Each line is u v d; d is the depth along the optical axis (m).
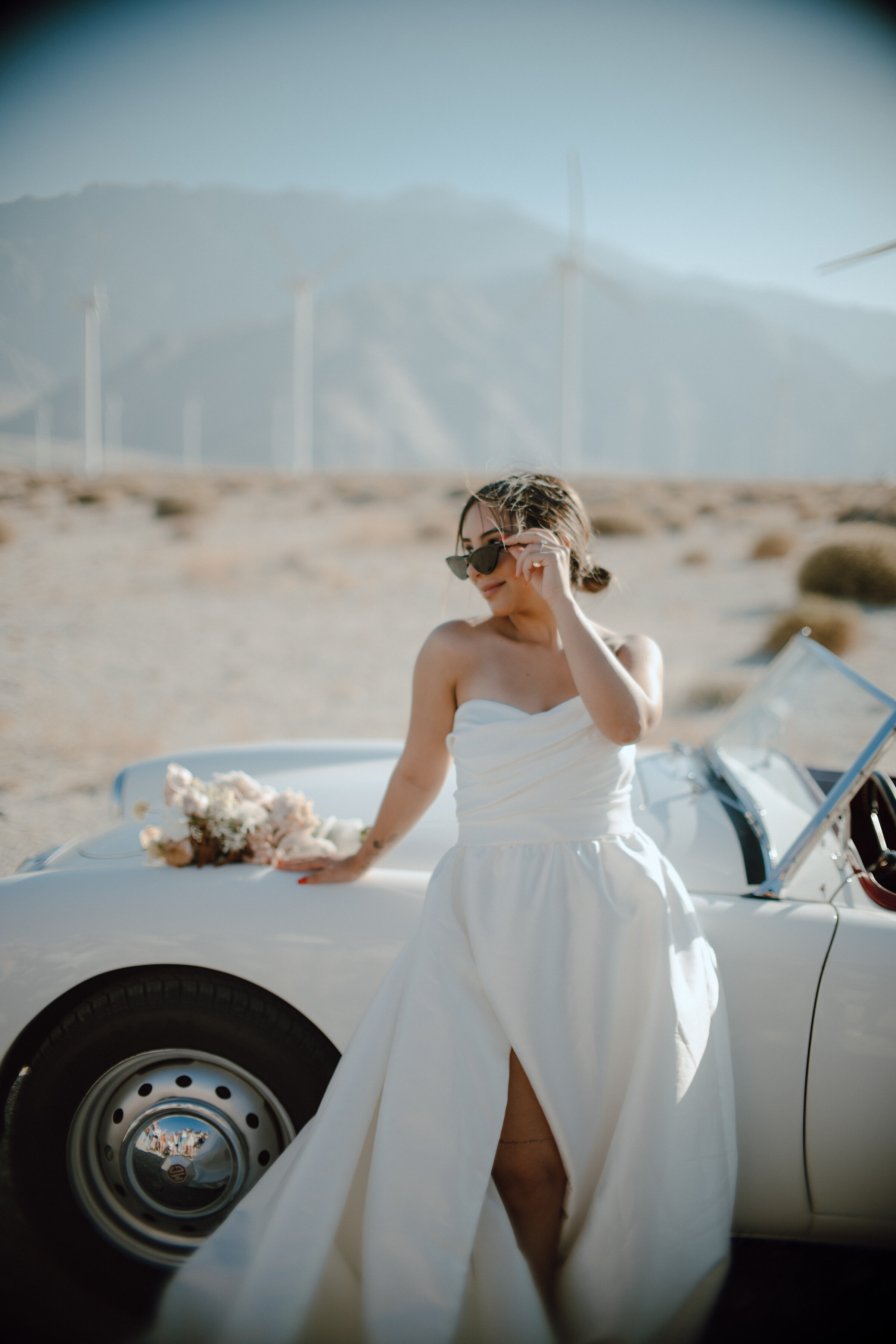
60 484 29.86
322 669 10.42
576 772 1.90
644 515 23.75
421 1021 1.85
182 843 2.25
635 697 1.84
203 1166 2.12
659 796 2.61
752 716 3.08
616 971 1.86
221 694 9.16
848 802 2.09
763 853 2.26
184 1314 1.83
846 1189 2.03
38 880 2.22
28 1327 2.03
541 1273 1.83
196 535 21.69
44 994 2.09
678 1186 1.78
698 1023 1.84
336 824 2.42
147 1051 2.10
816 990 1.98
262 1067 2.09
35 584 15.47
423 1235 1.76
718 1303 2.16
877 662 8.36
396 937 2.07
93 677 9.70
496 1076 1.84
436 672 2.02
